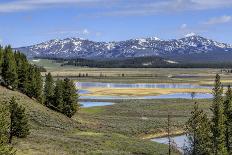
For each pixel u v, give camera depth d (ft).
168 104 504.43
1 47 362.94
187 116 428.97
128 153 223.10
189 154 216.74
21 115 207.51
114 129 327.47
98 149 222.69
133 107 478.59
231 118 213.87
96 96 613.93
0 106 125.18
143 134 329.52
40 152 185.88
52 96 347.15
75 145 222.28
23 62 369.71
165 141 310.65
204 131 202.18
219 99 211.20
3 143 118.01
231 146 214.69
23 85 361.30
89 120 354.33
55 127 284.41
